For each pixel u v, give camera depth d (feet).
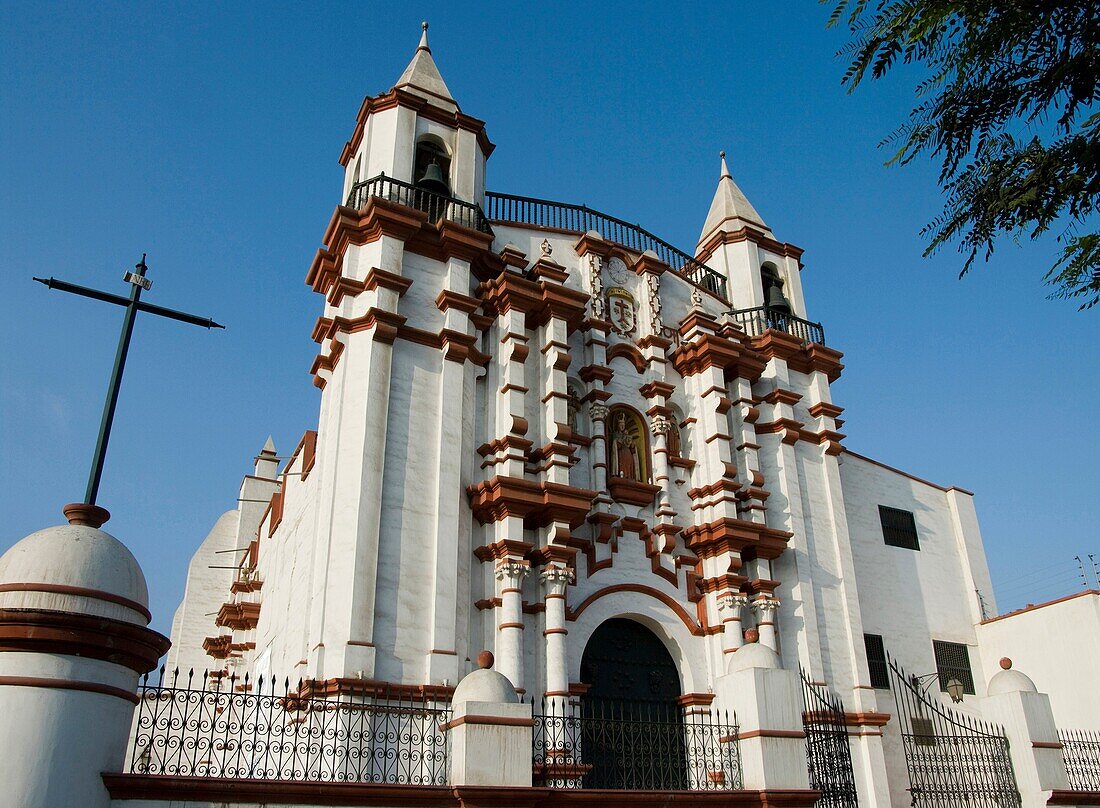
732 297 83.66
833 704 59.98
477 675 39.47
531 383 64.69
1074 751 64.28
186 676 94.43
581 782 54.70
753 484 69.92
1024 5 29.84
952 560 85.61
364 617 50.08
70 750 27.76
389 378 56.85
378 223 59.82
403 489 54.90
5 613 27.71
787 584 69.21
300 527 63.87
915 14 31.37
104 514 32.12
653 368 72.59
